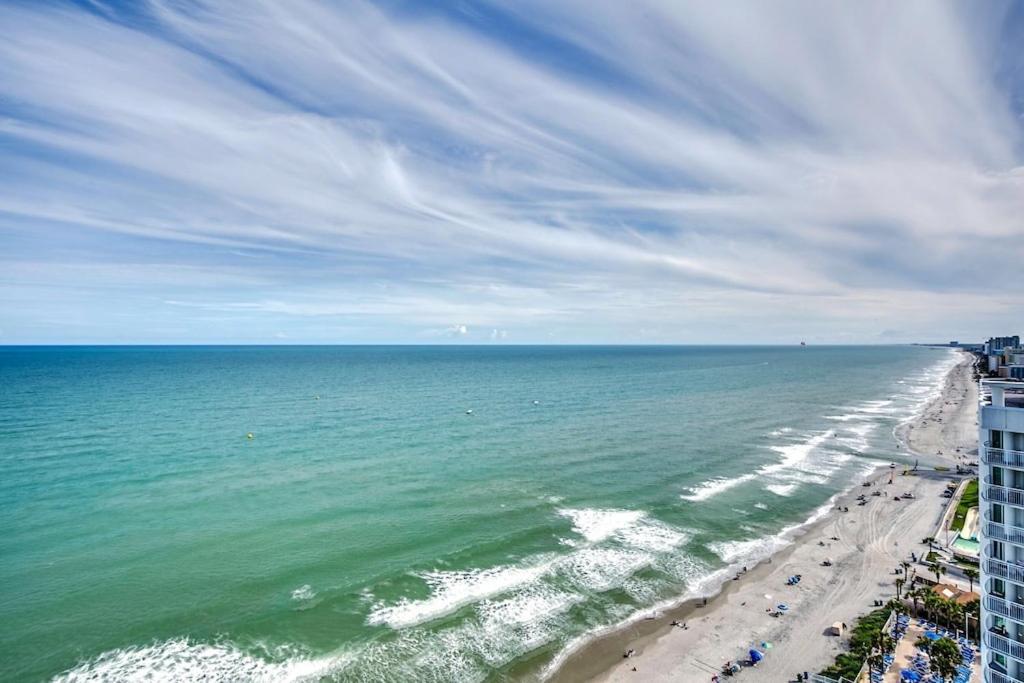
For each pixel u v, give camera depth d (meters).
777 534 53.47
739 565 46.91
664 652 35.22
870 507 61.16
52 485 58.34
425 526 50.50
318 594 38.59
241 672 31.00
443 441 84.75
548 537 49.47
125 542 45.22
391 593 39.28
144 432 85.31
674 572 45.00
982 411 24.61
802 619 39.03
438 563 43.62
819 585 43.84
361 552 44.91
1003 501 23.64
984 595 24.41
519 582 41.72
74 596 37.19
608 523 53.28
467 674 32.19
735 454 82.88
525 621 37.28
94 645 32.50
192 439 81.38
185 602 37.06
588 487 63.66
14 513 50.53
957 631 36.34
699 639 36.62
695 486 66.00
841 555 49.16
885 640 35.16
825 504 62.31
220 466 67.31
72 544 44.59
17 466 64.94
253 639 33.75
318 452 75.81
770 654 35.12
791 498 63.62
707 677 32.97
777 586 43.62
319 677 31.02
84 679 29.89
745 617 39.22
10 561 41.53
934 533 53.47
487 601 39.06
